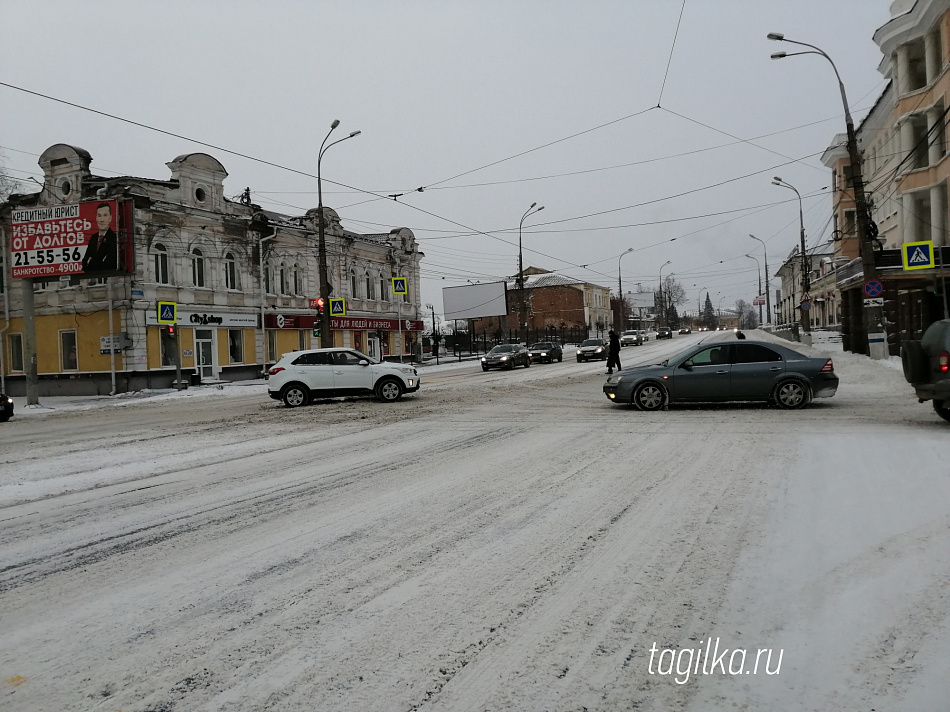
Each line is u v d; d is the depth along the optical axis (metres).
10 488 8.03
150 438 12.51
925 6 26.00
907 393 14.64
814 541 4.89
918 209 28.92
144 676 3.29
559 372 29.45
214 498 7.05
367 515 6.10
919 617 3.64
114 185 29.30
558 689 3.07
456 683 3.15
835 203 45.00
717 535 5.13
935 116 26.84
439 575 4.53
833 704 2.89
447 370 39.09
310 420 14.43
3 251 32.66
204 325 32.69
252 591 4.35
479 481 7.35
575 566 4.61
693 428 10.69
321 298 28.89
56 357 31.33
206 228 33.31
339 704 2.99
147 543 5.51
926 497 5.95
